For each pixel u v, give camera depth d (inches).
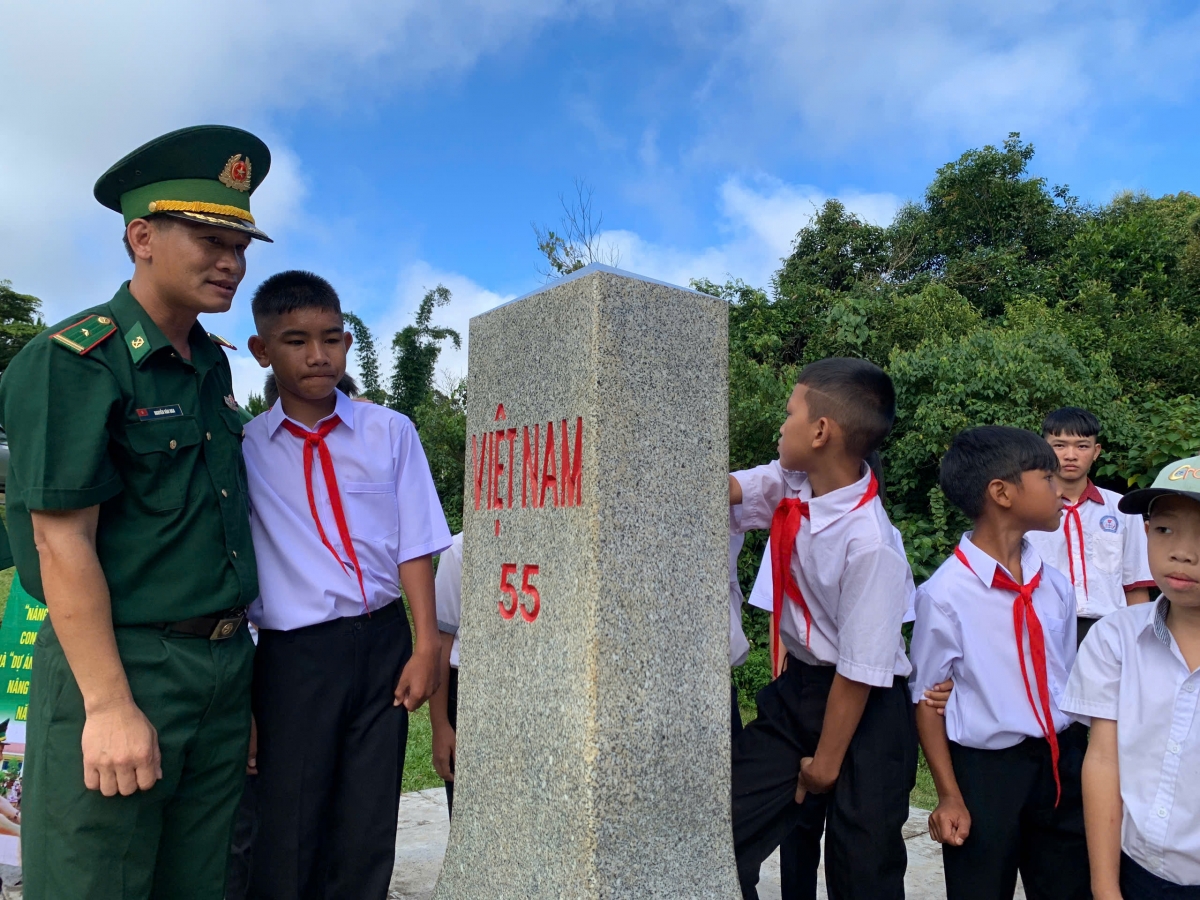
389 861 91.5
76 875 68.2
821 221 553.9
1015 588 93.3
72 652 67.3
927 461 230.8
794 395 91.9
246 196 79.9
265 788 87.9
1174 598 72.2
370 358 468.4
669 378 72.0
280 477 92.6
